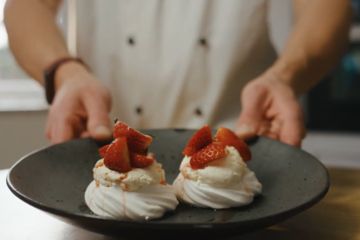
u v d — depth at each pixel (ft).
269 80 2.35
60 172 1.88
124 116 3.04
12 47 2.75
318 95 3.89
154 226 1.36
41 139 4.17
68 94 2.32
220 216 1.68
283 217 1.45
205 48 2.88
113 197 1.65
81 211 1.69
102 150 1.73
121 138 1.66
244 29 2.85
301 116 2.21
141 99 2.98
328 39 2.57
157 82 2.93
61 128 2.21
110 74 2.99
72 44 3.28
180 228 1.36
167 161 2.08
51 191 1.77
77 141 2.02
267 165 1.96
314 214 1.83
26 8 2.79
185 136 2.15
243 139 2.06
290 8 3.80
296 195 1.67
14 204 1.90
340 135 3.94
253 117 2.22
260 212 1.68
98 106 2.25
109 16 2.93
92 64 3.04
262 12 2.86
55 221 1.77
